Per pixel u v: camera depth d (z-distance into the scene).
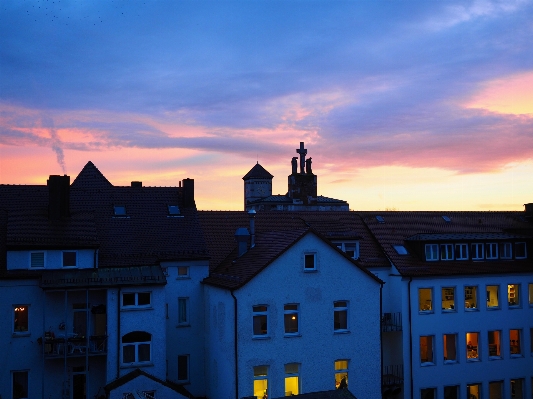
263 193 98.75
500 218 48.09
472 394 39.00
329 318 33.53
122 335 32.03
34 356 31.08
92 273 32.25
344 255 34.06
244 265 34.22
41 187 37.28
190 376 35.44
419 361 37.34
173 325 35.25
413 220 44.53
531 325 40.66
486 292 39.81
